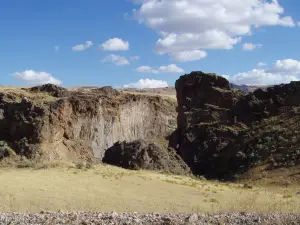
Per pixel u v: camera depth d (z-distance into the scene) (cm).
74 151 5484
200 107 7719
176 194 3375
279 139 6003
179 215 1412
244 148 6331
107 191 3316
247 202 2367
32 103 5325
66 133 5584
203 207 2517
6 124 5228
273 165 5356
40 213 1493
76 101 6081
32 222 1271
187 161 6919
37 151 4888
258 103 7312
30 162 4591
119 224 1238
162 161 5262
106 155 5578
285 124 6488
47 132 5141
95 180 3822
